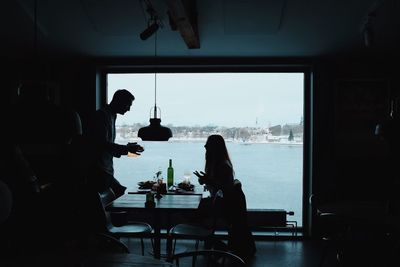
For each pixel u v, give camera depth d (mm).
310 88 5000
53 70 5016
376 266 3221
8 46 4594
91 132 3947
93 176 4031
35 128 1430
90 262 1957
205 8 3975
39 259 2002
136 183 5414
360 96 4793
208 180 4105
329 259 4215
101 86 5223
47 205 4078
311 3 3883
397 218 3121
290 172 5254
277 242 4859
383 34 4254
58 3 3998
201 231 3777
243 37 4453
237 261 2191
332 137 4844
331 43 4488
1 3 3889
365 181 4781
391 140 3059
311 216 4887
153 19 3703
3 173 3215
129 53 4855
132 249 4566
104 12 4129
